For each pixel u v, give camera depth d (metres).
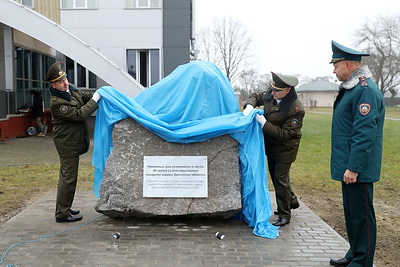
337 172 3.66
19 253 4.03
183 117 4.81
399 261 4.21
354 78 3.57
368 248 3.55
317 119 26.08
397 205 6.41
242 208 4.95
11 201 6.18
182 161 4.77
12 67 15.34
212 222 4.99
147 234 4.56
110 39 16.44
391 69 36.66
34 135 15.42
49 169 8.88
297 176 8.66
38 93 15.27
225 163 4.82
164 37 16.42
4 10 13.21
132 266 3.75
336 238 4.56
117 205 4.75
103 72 13.48
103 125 4.95
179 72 5.06
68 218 4.98
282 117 4.67
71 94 4.90
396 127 19.52
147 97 5.02
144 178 4.77
